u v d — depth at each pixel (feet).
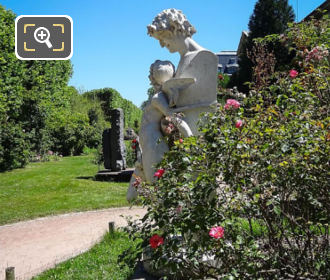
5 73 74.54
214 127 8.96
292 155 8.38
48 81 102.68
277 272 8.52
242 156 8.18
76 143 108.88
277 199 8.54
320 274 8.87
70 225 28.09
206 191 8.29
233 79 71.41
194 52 13.07
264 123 9.14
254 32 68.85
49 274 16.75
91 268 16.76
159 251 8.46
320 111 10.31
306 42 16.07
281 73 13.47
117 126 54.24
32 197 40.47
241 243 8.18
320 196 9.52
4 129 66.28
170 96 12.60
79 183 47.91
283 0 68.39
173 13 13.23
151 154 12.76
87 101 155.53
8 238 25.31
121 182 49.42
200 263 8.95
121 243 20.30
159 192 9.29
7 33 76.23
